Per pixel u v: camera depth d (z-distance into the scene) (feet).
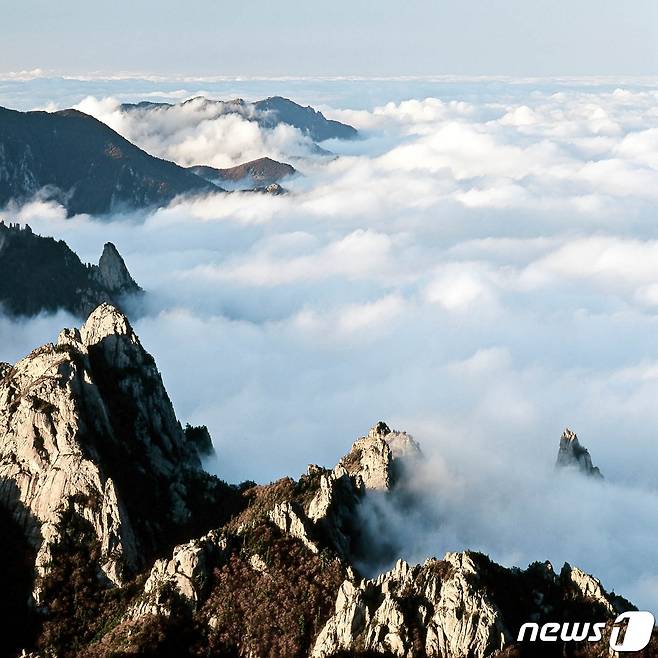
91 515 527.40
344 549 521.24
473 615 420.36
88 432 563.48
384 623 430.61
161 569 489.67
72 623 488.85
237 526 540.11
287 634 451.12
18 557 516.32
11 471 544.62
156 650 444.55
